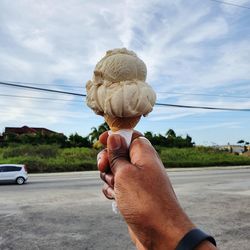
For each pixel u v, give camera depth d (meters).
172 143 41.97
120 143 0.80
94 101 0.94
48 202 9.66
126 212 0.70
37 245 5.48
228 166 31.83
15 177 16.58
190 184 14.62
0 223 7.00
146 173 0.71
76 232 6.21
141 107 0.90
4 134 40.19
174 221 0.66
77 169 25.80
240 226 6.67
